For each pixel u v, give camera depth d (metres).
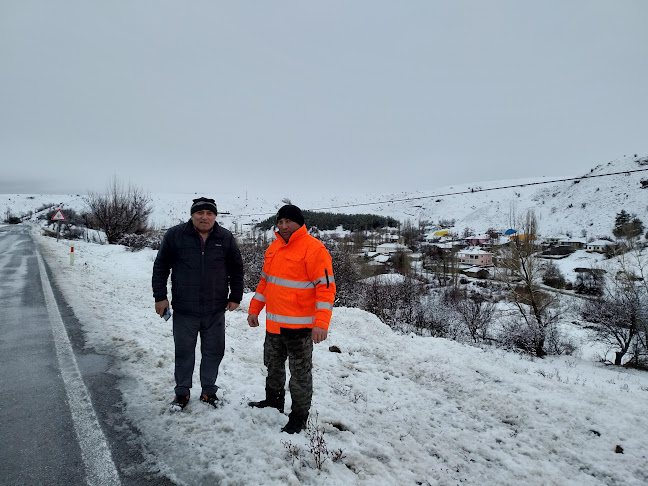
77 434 2.82
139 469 2.46
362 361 5.15
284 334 3.02
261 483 2.34
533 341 19.52
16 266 13.53
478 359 5.29
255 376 4.25
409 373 4.81
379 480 2.55
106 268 14.31
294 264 2.99
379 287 23.75
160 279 3.26
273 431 2.96
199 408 3.24
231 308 3.53
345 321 6.98
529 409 3.74
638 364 18.08
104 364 4.30
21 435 2.78
